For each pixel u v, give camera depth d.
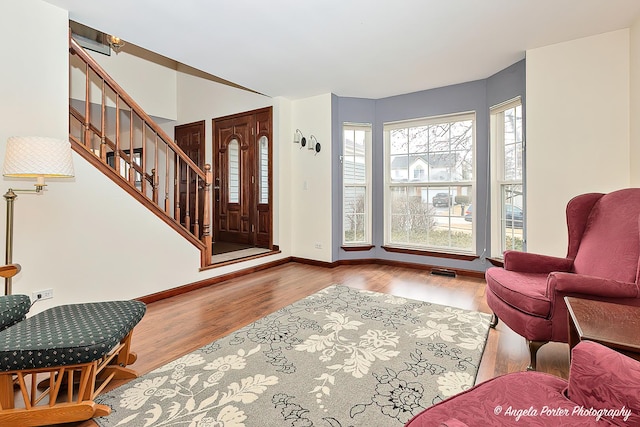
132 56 5.05
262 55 3.18
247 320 2.60
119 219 2.83
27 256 2.30
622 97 2.66
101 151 2.78
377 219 4.67
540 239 2.99
